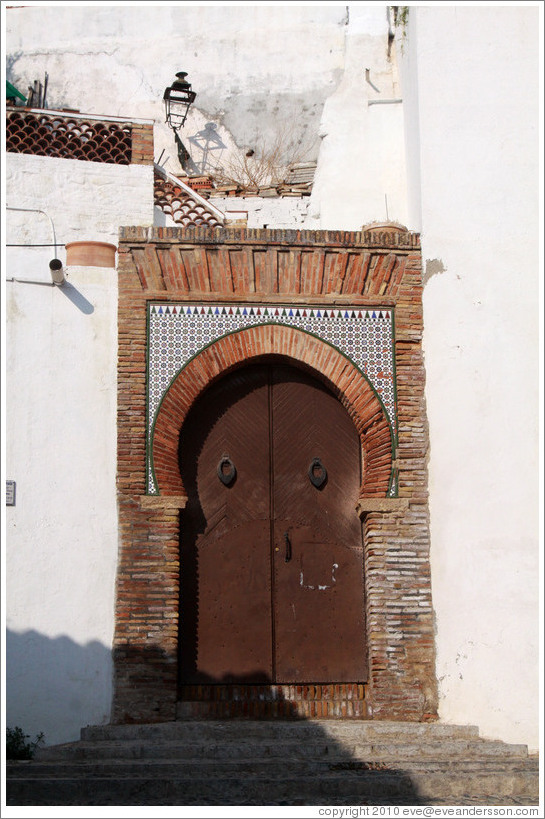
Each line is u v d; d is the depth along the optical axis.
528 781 9.62
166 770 9.62
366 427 12.50
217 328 12.52
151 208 13.11
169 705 11.53
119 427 12.16
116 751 10.25
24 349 12.20
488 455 12.18
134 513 11.96
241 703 11.84
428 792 9.44
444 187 12.92
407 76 14.54
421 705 11.72
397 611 11.99
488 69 13.12
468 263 12.70
